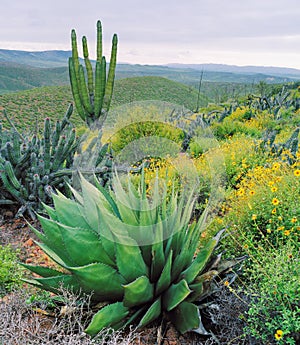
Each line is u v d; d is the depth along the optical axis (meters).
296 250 3.10
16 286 3.04
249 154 6.68
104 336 2.37
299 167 5.08
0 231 4.75
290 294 2.41
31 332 2.27
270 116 15.07
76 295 2.63
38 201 5.11
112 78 6.91
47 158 5.05
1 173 4.96
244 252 3.42
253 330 2.39
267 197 4.01
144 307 2.69
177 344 2.61
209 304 2.72
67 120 5.29
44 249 2.61
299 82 29.11
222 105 22.72
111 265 2.60
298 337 2.41
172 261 2.79
